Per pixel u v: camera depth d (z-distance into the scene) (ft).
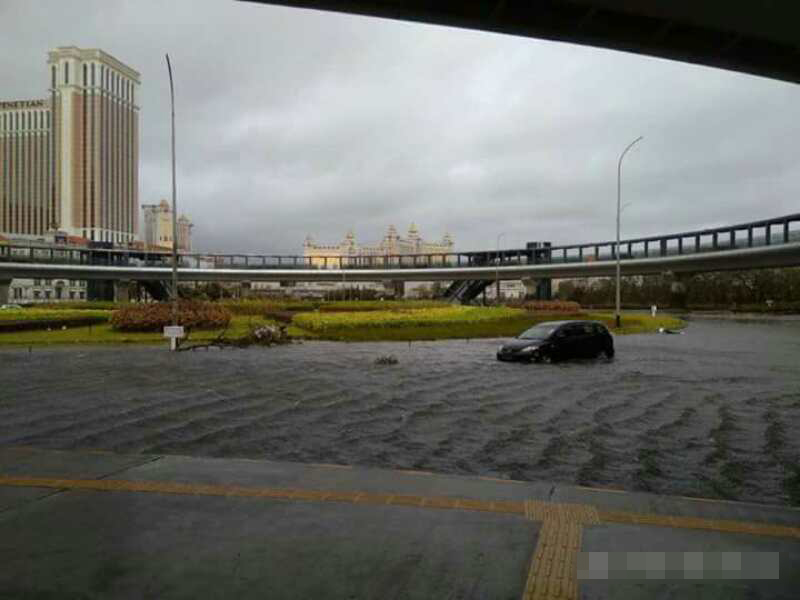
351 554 14.87
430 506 18.43
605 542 15.74
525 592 13.07
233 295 392.06
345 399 44.04
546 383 53.06
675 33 40.83
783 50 43.37
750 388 50.39
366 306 197.98
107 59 469.16
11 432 32.73
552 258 302.45
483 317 137.80
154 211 590.55
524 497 19.42
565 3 37.65
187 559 14.51
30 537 15.81
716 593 13.07
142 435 32.09
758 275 322.96
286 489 20.07
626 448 29.45
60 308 185.68
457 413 38.68
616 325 147.95
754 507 18.67
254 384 51.70
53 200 482.69
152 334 108.68
